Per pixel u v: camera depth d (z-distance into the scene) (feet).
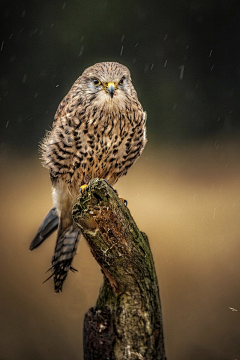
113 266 15.74
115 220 15.72
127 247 15.74
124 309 15.74
